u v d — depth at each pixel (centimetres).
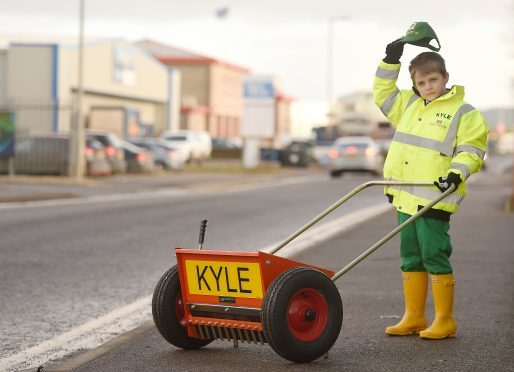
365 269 1044
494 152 13038
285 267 575
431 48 666
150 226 1645
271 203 2306
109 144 3556
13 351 679
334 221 1752
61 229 1560
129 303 883
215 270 586
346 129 5534
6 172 3222
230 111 9781
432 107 656
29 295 922
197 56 8988
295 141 5816
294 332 570
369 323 718
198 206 2159
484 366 572
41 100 5206
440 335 651
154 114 7262
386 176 669
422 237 647
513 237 1385
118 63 6172
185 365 585
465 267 1048
